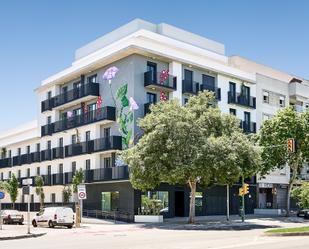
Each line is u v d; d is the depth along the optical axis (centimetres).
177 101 3709
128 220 4050
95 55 4794
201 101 3850
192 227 3331
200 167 3391
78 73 4903
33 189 5741
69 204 4916
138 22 4884
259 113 5459
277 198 5597
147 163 3456
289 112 4731
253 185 5247
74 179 4253
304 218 4559
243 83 5291
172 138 3459
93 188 4612
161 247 1825
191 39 5225
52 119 5409
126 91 4300
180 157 3419
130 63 4291
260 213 5166
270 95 5678
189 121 3528
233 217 4544
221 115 3738
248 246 1780
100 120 4444
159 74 4334
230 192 4962
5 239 2425
